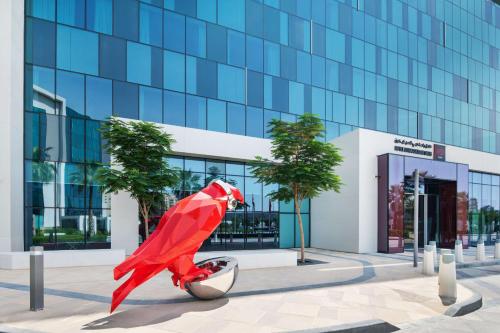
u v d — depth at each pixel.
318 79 28.16
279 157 17.48
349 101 29.67
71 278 11.88
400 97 32.88
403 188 23.08
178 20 22.75
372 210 22.59
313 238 25.47
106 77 20.31
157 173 16.94
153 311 7.76
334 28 29.39
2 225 16.83
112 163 17.36
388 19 32.81
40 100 18.59
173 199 20.67
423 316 7.88
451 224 26.09
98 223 19.36
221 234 22.22
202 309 7.94
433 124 35.00
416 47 34.53
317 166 16.73
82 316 7.38
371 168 22.75
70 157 19.08
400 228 22.61
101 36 20.31
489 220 32.34
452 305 8.48
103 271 13.36
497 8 42.19
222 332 6.45
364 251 22.05
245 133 24.53
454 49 37.50
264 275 13.16
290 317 7.38
